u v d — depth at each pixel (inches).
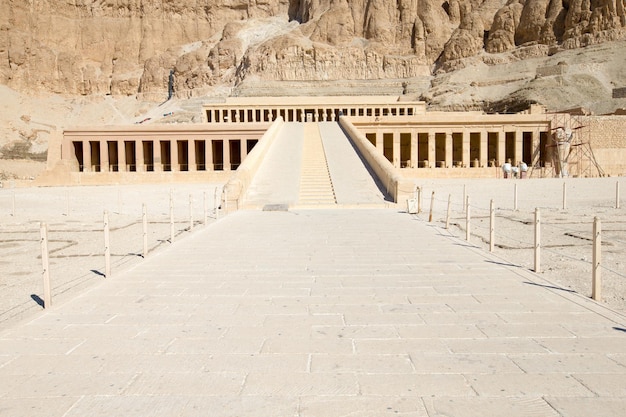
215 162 2042.3
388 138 2075.5
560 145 1772.9
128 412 153.9
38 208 1019.3
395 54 3794.3
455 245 452.4
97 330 229.1
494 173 1723.7
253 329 228.1
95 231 689.0
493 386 168.4
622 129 1851.6
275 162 1112.2
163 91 4630.9
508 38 3432.6
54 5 4810.5
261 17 4884.4
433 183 1353.3
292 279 326.3
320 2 4185.5
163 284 317.1
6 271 420.8
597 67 2847.0
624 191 1143.6
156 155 1797.5
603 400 158.1
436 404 156.3
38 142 3757.4
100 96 4670.3
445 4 4082.2
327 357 194.7
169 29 5019.7
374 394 163.5
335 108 2564.0
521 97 2650.1
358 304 266.7
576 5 3174.2
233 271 353.1
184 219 792.9
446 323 233.8
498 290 293.4
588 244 514.6
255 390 167.2
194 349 204.2
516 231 617.3
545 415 149.2
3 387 171.8
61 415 152.4
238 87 3641.7
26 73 4493.1
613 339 211.2
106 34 4953.3
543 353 196.2
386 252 418.3
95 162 1924.2
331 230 555.2
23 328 232.5
